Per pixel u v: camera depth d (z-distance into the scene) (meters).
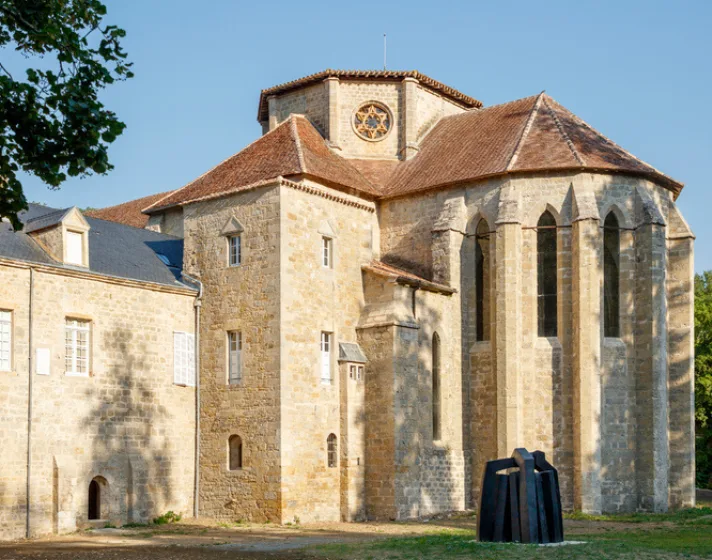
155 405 40.81
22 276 36.72
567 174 45.56
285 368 40.28
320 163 47.81
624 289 45.78
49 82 21.34
